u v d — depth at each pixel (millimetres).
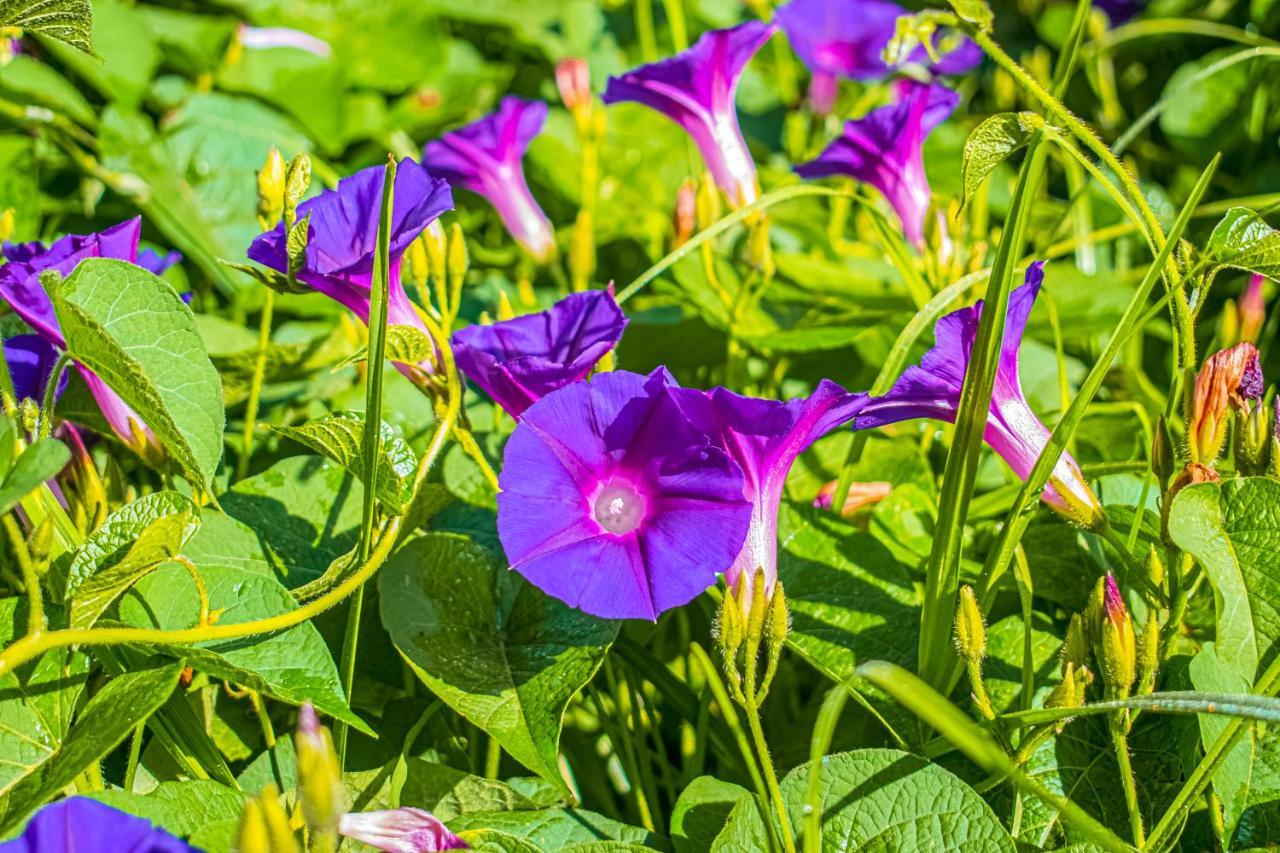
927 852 710
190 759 738
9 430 696
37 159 996
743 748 713
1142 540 793
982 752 665
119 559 698
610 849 714
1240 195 1107
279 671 712
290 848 641
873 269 1016
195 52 1067
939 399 748
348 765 776
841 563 782
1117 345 724
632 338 940
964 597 713
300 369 883
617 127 1132
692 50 883
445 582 765
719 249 1007
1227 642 719
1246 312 884
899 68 1029
